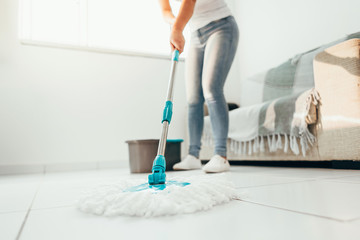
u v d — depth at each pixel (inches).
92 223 17.8
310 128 54.2
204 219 17.2
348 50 46.8
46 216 20.5
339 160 49.9
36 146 95.0
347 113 46.6
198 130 61.8
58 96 99.8
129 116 109.0
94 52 107.0
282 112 60.0
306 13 95.6
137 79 112.2
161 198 19.9
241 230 14.4
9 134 92.7
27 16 100.8
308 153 54.8
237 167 70.6
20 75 96.2
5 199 29.8
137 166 69.7
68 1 106.9
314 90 53.4
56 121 98.5
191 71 60.3
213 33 55.4
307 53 81.0
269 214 17.6
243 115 72.8
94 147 102.3
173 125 115.5
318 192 24.7
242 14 129.6
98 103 105.0
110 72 108.3
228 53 55.1
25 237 15.4
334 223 14.6
